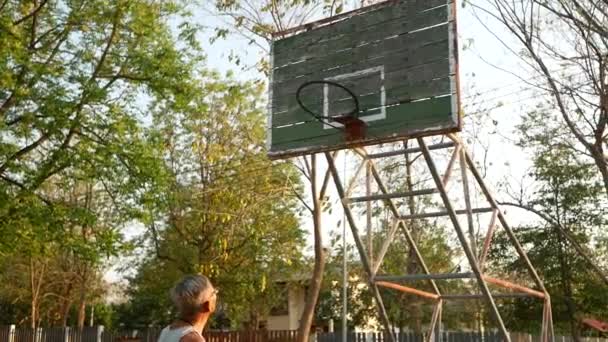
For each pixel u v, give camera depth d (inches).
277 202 938.1
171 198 701.9
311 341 1049.5
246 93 885.8
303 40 388.2
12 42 625.9
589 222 813.9
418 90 338.3
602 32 294.2
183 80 694.5
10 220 650.2
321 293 1509.6
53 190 847.1
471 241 350.9
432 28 345.1
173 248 1093.8
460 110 324.8
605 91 303.1
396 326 1068.5
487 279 352.5
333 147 358.0
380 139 342.3
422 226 886.4
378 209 747.4
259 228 895.7
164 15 709.3
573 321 826.2
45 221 637.3
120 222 714.8
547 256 824.3
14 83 629.9
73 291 1620.3
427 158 332.8
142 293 1444.4
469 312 1063.6
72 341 1008.9
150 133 701.9
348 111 357.4
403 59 348.8
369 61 359.9
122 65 686.5
